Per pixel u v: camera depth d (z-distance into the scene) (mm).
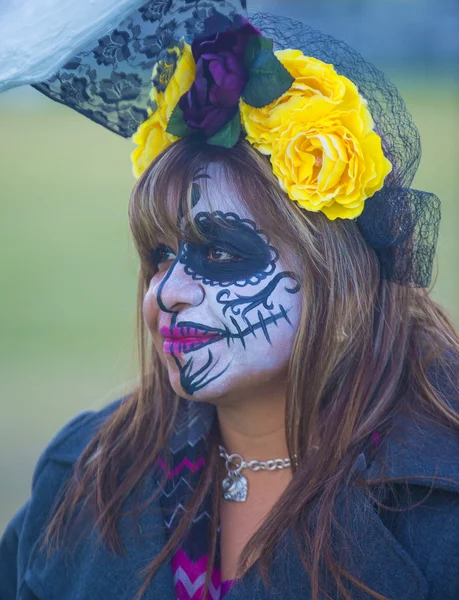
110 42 3930
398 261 4016
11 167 23703
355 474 3787
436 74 20141
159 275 4113
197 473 4207
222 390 3896
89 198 21734
